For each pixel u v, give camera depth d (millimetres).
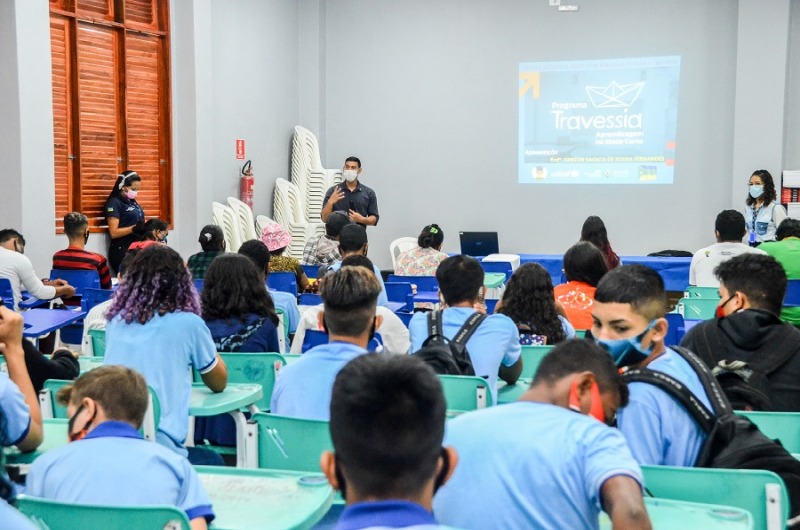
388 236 11859
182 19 9320
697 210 10688
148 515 1759
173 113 9367
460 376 2908
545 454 1583
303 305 5629
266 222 10398
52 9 7871
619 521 1468
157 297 3064
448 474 1211
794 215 9359
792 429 2281
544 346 3609
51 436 2580
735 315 2604
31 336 4641
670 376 2014
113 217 8367
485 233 10633
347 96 11875
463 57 11414
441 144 11570
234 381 3508
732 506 1885
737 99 10250
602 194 11023
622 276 2113
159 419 2812
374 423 1116
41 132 7316
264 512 1959
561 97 11078
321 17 11781
